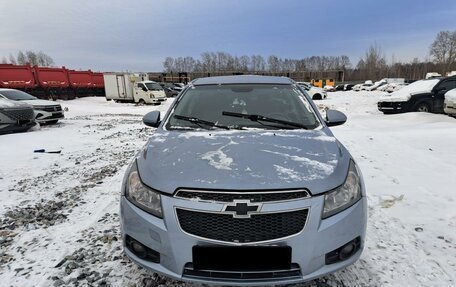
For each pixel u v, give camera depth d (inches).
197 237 68.2
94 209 136.0
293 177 70.9
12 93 450.9
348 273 87.5
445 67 2541.8
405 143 249.8
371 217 120.9
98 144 295.4
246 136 94.8
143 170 80.4
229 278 68.8
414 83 496.4
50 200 149.6
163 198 71.4
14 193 160.2
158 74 2202.3
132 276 88.6
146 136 338.0
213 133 98.8
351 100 863.7
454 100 373.7
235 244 67.1
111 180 177.0
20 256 99.8
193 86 130.6
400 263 91.5
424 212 124.6
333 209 71.4
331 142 91.9
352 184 77.5
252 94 121.6
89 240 109.1
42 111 436.5
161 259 72.1
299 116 110.7
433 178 164.4
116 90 1031.0
